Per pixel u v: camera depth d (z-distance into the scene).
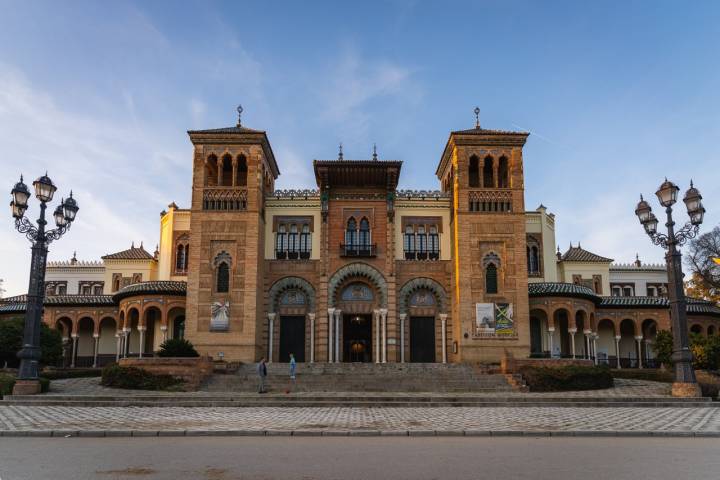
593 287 60.94
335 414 22.73
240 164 49.75
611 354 54.16
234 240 46.12
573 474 11.20
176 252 55.88
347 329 49.84
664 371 39.69
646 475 11.11
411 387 34.47
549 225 55.09
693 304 52.72
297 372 39.91
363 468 11.75
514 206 46.81
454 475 11.10
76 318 53.38
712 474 11.23
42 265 29.73
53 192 29.80
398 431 17.16
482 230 46.47
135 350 51.94
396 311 48.50
